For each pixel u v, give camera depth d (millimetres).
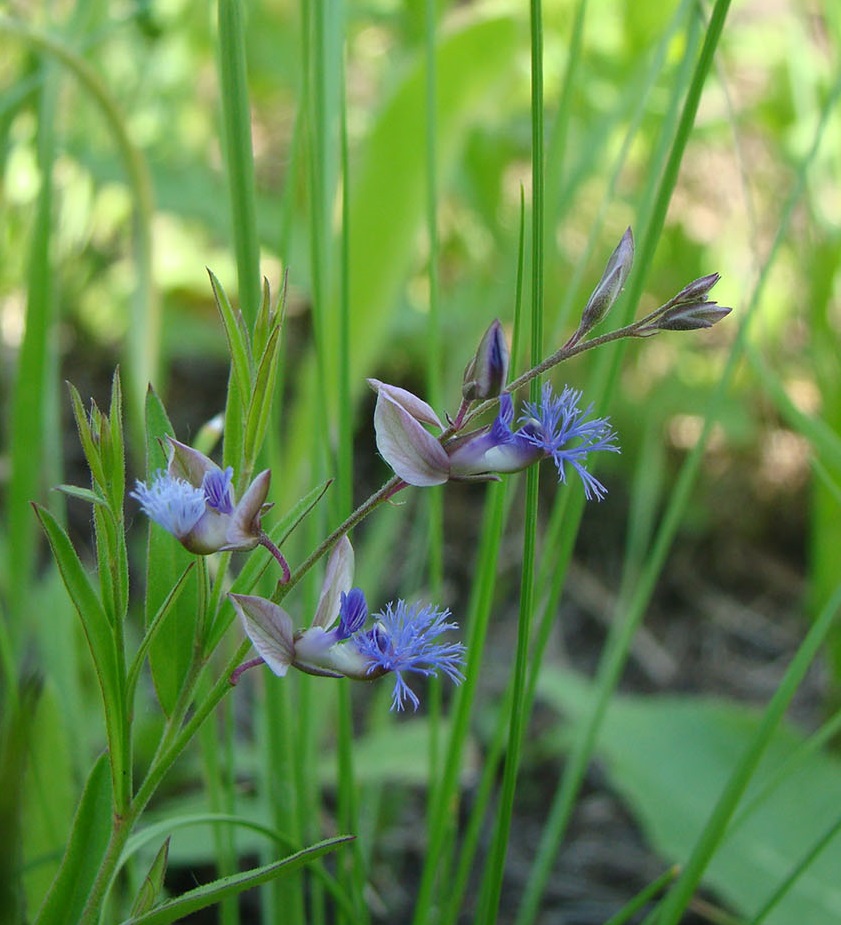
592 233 219
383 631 173
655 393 423
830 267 342
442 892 227
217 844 220
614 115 295
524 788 350
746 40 459
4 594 291
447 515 441
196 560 173
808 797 298
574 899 317
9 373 382
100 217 414
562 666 399
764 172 478
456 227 453
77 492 168
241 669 174
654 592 432
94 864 182
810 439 233
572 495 208
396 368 437
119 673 173
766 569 439
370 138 288
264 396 173
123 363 443
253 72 466
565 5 429
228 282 438
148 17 367
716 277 169
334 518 213
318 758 292
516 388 171
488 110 333
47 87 242
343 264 209
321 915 224
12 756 196
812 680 402
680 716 322
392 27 480
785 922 270
